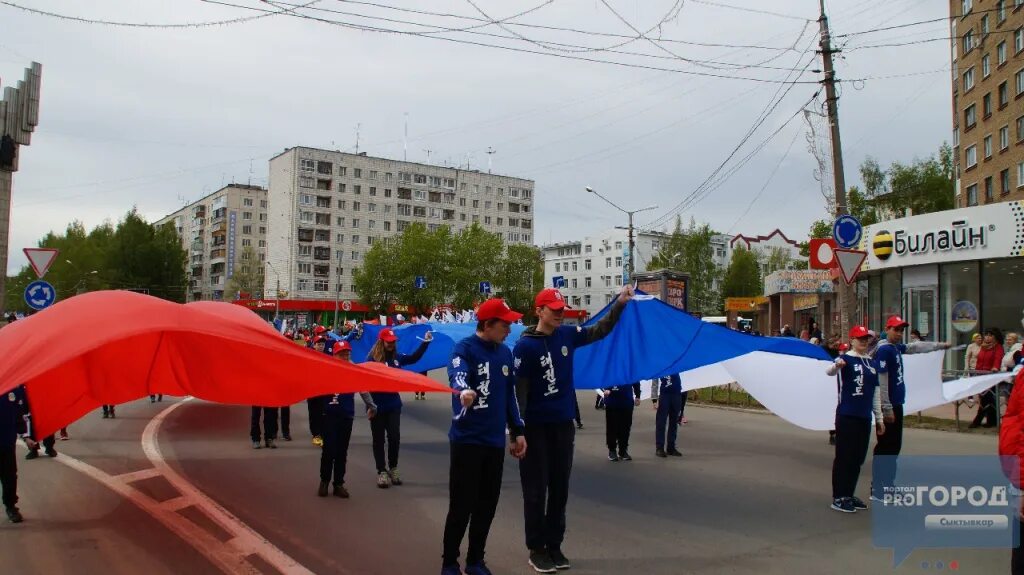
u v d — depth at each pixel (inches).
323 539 251.9
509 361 212.4
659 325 345.4
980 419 553.0
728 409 703.1
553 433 226.4
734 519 283.9
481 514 206.4
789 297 1699.1
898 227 909.8
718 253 4306.1
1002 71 1422.2
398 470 381.7
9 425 270.5
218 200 4170.8
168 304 256.1
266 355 259.0
